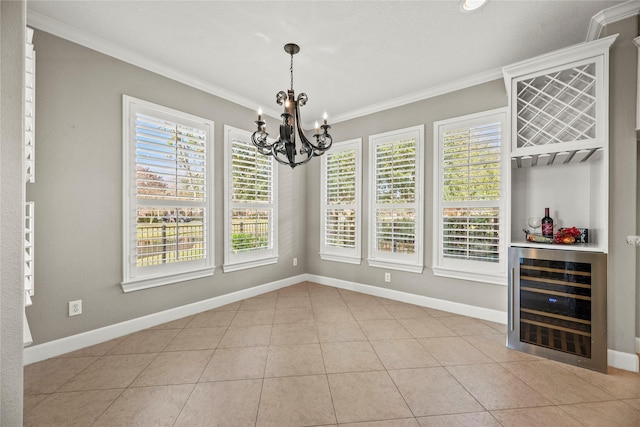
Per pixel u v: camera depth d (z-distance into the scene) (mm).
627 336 2016
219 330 2697
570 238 2227
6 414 785
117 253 2525
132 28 2227
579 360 2066
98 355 2213
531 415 1576
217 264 3340
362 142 3934
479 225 2961
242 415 1575
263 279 3914
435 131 3270
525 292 2291
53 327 2184
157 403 1667
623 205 2008
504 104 2848
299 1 1932
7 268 783
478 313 3004
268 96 3516
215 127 3305
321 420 1538
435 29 2225
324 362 2133
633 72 1969
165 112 2834
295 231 4410
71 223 2264
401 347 2371
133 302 2641
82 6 1977
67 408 1616
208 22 2152
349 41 2381
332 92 3373
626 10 1943
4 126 778
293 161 2344
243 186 3627
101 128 2422
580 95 2113
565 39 2346
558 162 2518
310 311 3213
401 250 3553
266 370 2021
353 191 4027
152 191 2764
